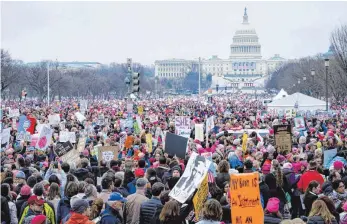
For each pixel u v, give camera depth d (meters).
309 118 80.38
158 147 36.88
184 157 31.75
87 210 18.16
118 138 47.94
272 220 19.28
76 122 65.94
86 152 34.62
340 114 95.12
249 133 52.41
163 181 26.38
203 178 17.83
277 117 79.56
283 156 32.91
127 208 21.44
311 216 18.97
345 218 20.27
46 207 20.34
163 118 82.25
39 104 152.38
